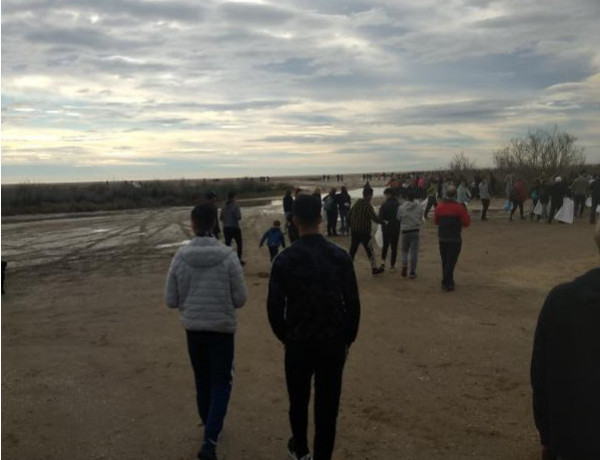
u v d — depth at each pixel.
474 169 58.41
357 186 91.12
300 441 4.04
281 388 5.97
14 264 15.49
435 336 7.78
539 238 18.47
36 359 6.97
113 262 15.67
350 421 5.09
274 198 61.28
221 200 56.47
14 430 4.92
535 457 4.38
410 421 5.08
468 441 4.67
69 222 31.33
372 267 12.56
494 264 13.84
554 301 2.45
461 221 10.65
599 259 14.12
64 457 4.43
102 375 6.39
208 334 4.35
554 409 2.41
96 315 9.38
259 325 8.62
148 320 8.99
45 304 10.27
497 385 5.93
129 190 56.16
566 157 49.31
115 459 4.40
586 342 2.33
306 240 3.90
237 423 5.09
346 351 3.96
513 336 7.73
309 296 3.78
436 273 12.81
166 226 27.27
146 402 5.59
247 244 19.12
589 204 26.55
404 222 12.03
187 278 4.35
